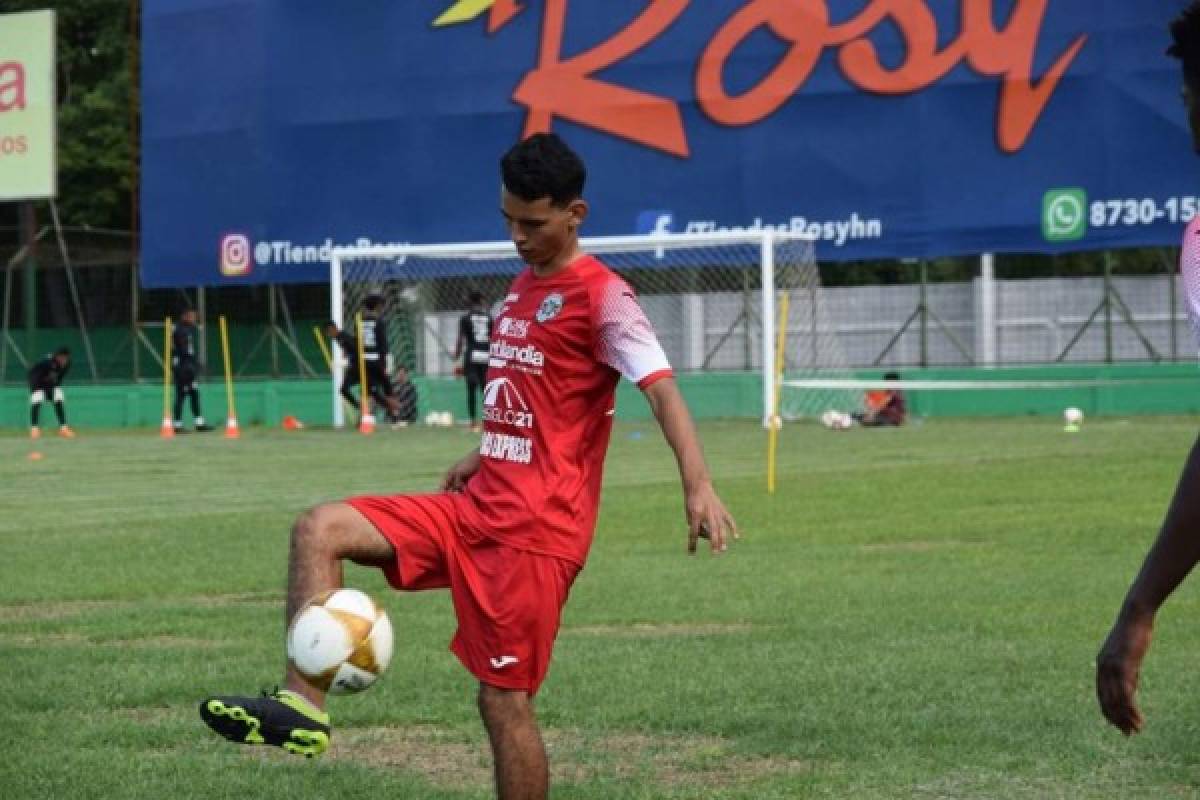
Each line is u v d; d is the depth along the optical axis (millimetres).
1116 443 74688
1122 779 19453
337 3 111688
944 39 101250
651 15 106062
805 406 104250
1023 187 100312
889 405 94500
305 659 15492
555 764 20656
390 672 26391
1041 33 99688
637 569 38375
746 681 25234
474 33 109375
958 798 18750
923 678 25234
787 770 20109
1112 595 33188
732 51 104562
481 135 109500
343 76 111812
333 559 16078
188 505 55312
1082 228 99312
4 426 118875
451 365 117312
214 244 114688
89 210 156375
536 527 16125
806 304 105062
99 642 29781
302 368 118375
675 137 105750
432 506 16375
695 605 33031
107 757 21078
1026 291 105188
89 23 162250
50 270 128000
